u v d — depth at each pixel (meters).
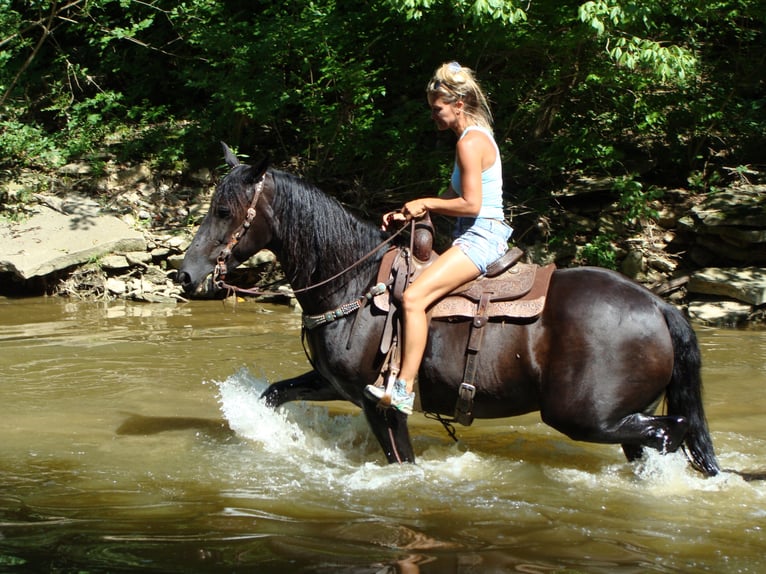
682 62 9.89
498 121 12.47
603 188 11.77
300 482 4.83
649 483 4.80
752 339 8.92
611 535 4.07
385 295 4.76
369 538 4.00
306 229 4.91
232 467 5.12
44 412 6.36
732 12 11.50
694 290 10.40
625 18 9.67
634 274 10.92
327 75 11.80
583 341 4.47
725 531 4.15
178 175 13.07
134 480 4.88
